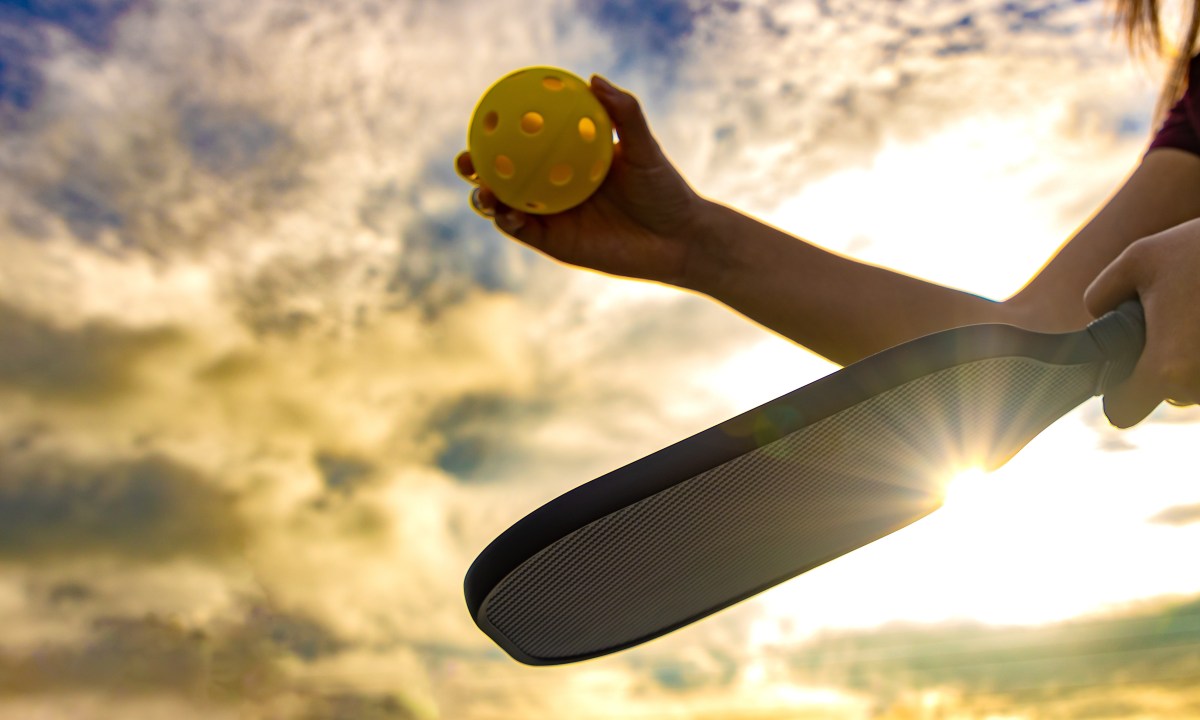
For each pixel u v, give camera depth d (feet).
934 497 2.63
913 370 2.17
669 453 2.17
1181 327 2.63
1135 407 2.79
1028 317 3.88
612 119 3.97
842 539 2.82
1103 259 3.91
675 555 2.51
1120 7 5.17
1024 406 2.57
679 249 4.16
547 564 2.33
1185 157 3.91
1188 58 4.52
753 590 3.08
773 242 4.09
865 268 4.03
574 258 4.20
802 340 4.10
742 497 2.34
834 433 2.22
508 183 3.96
